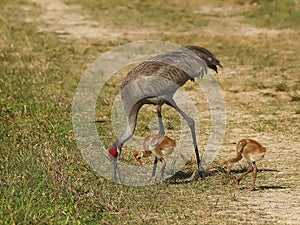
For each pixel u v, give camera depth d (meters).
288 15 54.75
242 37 49.22
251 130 28.39
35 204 18.44
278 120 29.80
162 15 58.22
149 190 20.61
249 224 17.75
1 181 20.25
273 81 37.25
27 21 55.16
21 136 26.05
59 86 35.44
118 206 19.02
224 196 20.08
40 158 22.39
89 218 17.98
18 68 39.31
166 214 18.55
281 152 25.08
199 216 18.39
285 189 20.66
